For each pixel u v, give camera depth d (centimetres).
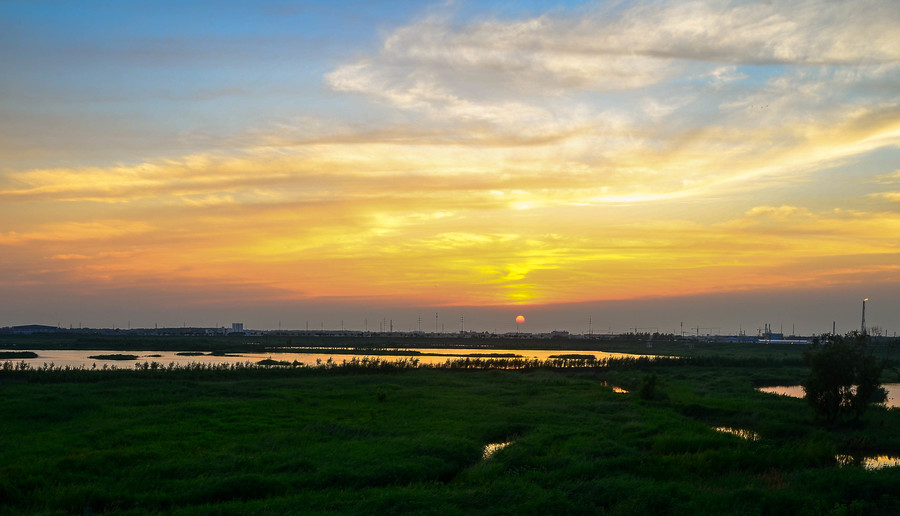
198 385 6106
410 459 3067
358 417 4297
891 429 4359
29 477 2539
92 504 2302
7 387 5534
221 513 2128
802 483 2692
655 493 2362
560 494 2356
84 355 13688
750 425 4550
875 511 2356
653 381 5644
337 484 2653
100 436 3431
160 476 2688
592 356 14762
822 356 4522
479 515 2130
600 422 4278
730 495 2372
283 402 4909
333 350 17238
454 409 4781
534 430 3984
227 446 3275
